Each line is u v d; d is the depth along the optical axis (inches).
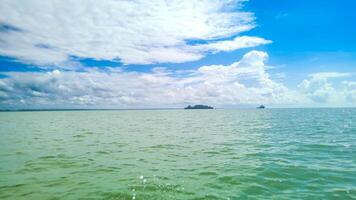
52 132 1391.5
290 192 410.9
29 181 479.5
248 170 545.3
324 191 413.1
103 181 478.9
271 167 565.0
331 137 1045.2
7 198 392.5
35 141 1018.7
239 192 413.7
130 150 817.5
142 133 1338.6
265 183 456.8
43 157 701.9
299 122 1962.4
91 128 1665.8
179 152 778.2
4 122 2330.2
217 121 2359.7
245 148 827.4
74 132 1392.7
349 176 491.2
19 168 579.5
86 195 404.2
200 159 671.8
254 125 1755.7
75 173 537.6
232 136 1155.9
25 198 392.2
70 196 400.2
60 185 455.5
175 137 1155.9
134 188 437.4
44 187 444.5
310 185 443.5
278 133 1222.3
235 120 2444.6
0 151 793.6
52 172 545.3
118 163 632.4
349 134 1140.5
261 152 748.0
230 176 501.4
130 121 2512.3
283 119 2413.9
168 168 577.6
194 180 480.7
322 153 719.1
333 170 533.0
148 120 2691.9
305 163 597.9
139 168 580.1
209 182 466.6
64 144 942.4
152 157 705.0
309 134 1157.1
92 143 970.7
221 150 801.6
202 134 1268.5
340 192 407.5
